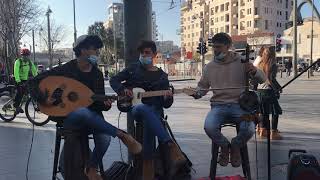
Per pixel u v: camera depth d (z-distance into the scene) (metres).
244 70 5.62
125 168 5.50
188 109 14.93
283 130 10.02
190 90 5.50
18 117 12.77
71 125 4.79
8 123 11.53
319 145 8.24
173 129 10.16
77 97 4.91
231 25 133.62
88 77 5.07
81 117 4.75
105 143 4.98
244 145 5.45
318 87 28.52
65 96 4.89
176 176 5.42
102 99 4.95
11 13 31.77
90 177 4.84
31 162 7.05
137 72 5.42
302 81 37.12
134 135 5.62
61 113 4.86
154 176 5.23
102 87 5.15
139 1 5.95
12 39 31.59
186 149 7.87
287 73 52.34
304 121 11.69
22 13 36.38
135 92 5.24
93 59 4.99
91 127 4.81
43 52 67.94
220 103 5.58
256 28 128.75
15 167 6.73
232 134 9.20
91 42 4.99
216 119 5.43
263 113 5.56
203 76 5.82
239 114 5.44
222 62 5.70
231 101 5.54
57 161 5.10
